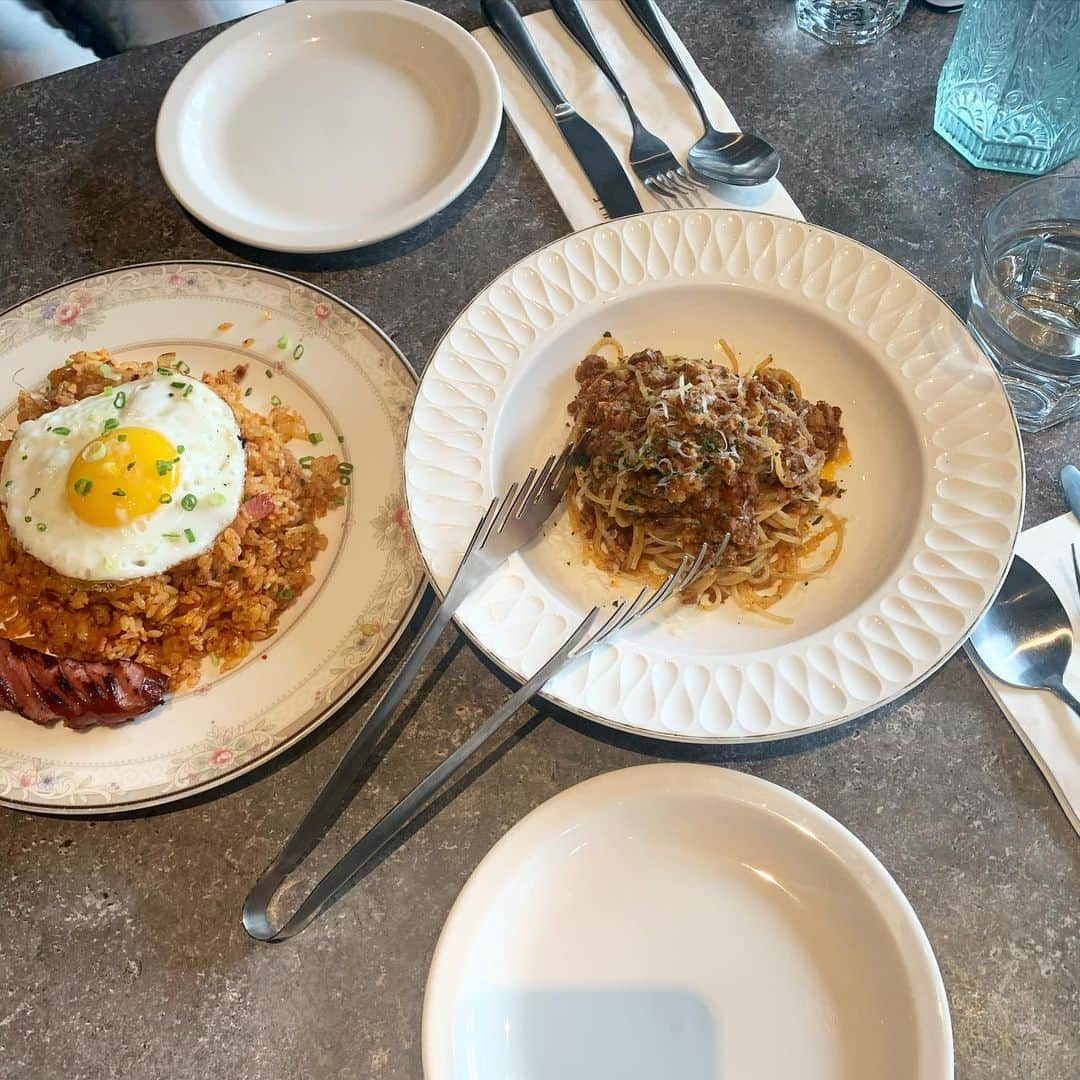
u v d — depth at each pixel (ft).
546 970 1.29
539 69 2.00
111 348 1.79
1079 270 1.69
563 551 1.59
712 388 1.57
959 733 1.44
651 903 1.32
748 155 1.89
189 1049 1.33
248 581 1.55
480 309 1.67
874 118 1.98
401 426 1.68
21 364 1.79
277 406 1.73
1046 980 1.30
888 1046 1.21
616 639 1.42
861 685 1.35
